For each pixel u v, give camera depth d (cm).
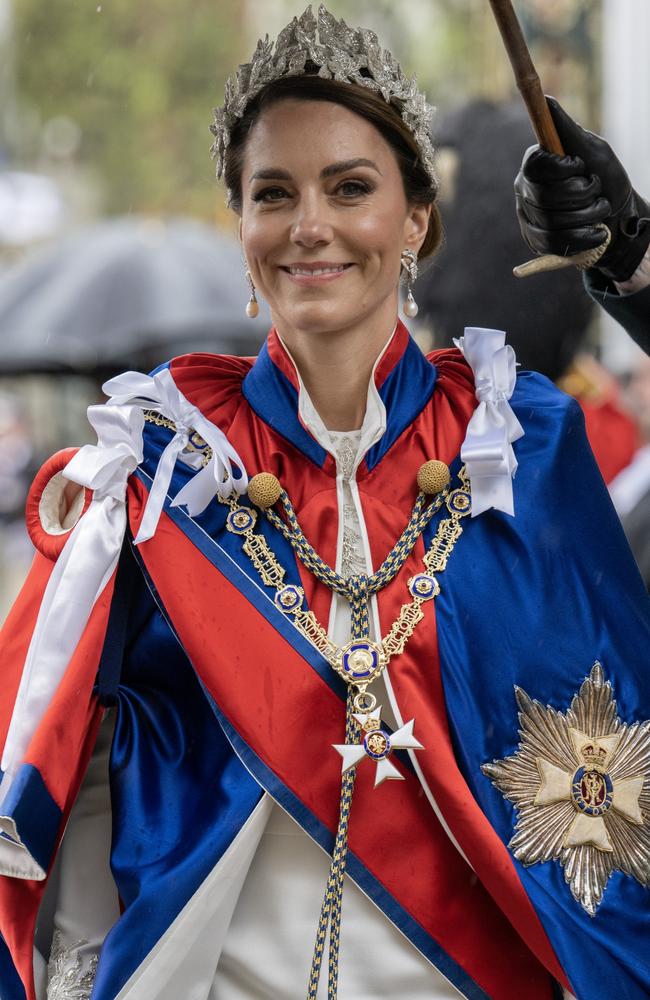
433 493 727
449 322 1103
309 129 696
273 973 699
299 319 703
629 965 689
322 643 701
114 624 723
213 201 4444
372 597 713
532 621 714
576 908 694
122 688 738
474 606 711
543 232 733
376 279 709
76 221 4662
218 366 768
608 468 1162
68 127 4791
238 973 706
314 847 707
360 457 731
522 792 700
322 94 698
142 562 713
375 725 684
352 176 698
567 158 716
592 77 2644
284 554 720
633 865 712
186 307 2042
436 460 732
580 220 723
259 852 711
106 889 741
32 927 718
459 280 1095
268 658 698
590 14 2622
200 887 690
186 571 709
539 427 750
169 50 4769
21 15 4766
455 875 701
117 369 2044
